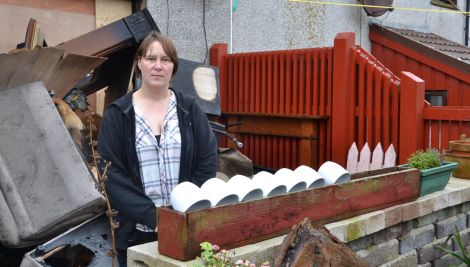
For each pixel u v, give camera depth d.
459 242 3.60
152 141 2.67
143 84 2.73
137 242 2.69
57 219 2.84
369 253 2.97
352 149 5.32
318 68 5.85
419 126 5.15
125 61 4.79
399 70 8.54
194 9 6.43
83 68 3.87
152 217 2.56
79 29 5.55
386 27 9.09
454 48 9.44
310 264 2.16
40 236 2.88
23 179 3.01
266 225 2.41
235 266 2.02
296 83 6.01
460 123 4.91
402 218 3.19
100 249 2.74
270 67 6.23
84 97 4.40
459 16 11.88
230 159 4.46
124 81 4.78
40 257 2.62
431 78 8.02
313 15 8.27
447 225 3.71
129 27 4.53
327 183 2.80
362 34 9.04
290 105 6.09
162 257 2.18
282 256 2.20
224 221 2.23
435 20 11.13
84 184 2.95
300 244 2.20
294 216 2.55
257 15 7.39
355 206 2.90
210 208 2.18
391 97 5.37
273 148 6.31
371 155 5.47
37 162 3.06
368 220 2.89
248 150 6.57
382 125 5.46
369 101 5.50
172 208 2.22
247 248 2.29
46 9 5.28
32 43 4.08
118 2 5.88
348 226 2.76
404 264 3.27
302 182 2.62
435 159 3.60
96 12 5.68
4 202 2.93
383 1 8.93
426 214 3.43
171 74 2.78
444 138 5.05
